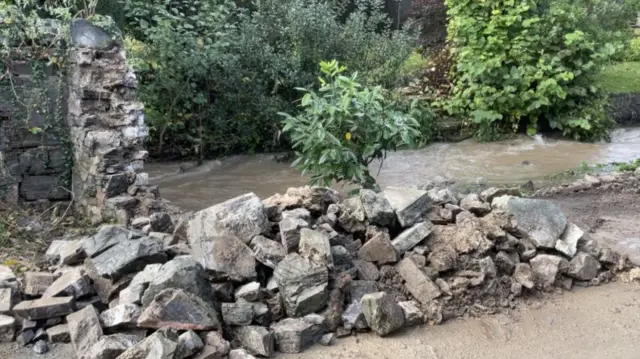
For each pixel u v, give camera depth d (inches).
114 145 198.8
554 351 135.8
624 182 280.5
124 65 204.4
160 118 339.9
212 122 356.5
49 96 211.5
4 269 150.9
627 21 550.3
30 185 213.6
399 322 138.9
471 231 160.2
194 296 129.6
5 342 132.5
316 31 367.6
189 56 329.7
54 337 131.8
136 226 182.7
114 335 126.6
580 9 423.5
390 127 206.4
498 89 419.2
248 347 129.3
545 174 327.0
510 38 415.5
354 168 204.7
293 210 161.6
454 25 431.5
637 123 462.6
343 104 200.1
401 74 443.8
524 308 153.4
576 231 171.3
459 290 150.9
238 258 141.5
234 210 150.6
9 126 207.2
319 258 142.2
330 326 137.4
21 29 203.5
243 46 355.3
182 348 119.4
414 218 164.4
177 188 294.4
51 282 145.6
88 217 206.1
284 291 137.0
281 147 374.6
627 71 520.4
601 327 145.4
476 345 137.1
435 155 373.1
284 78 365.7
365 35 392.5
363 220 163.8
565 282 164.2
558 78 406.3
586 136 414.6
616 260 171.8
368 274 151.7
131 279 141.9
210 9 355.3
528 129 420.2
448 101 430.9
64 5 229.3
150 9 340.8
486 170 336.8
